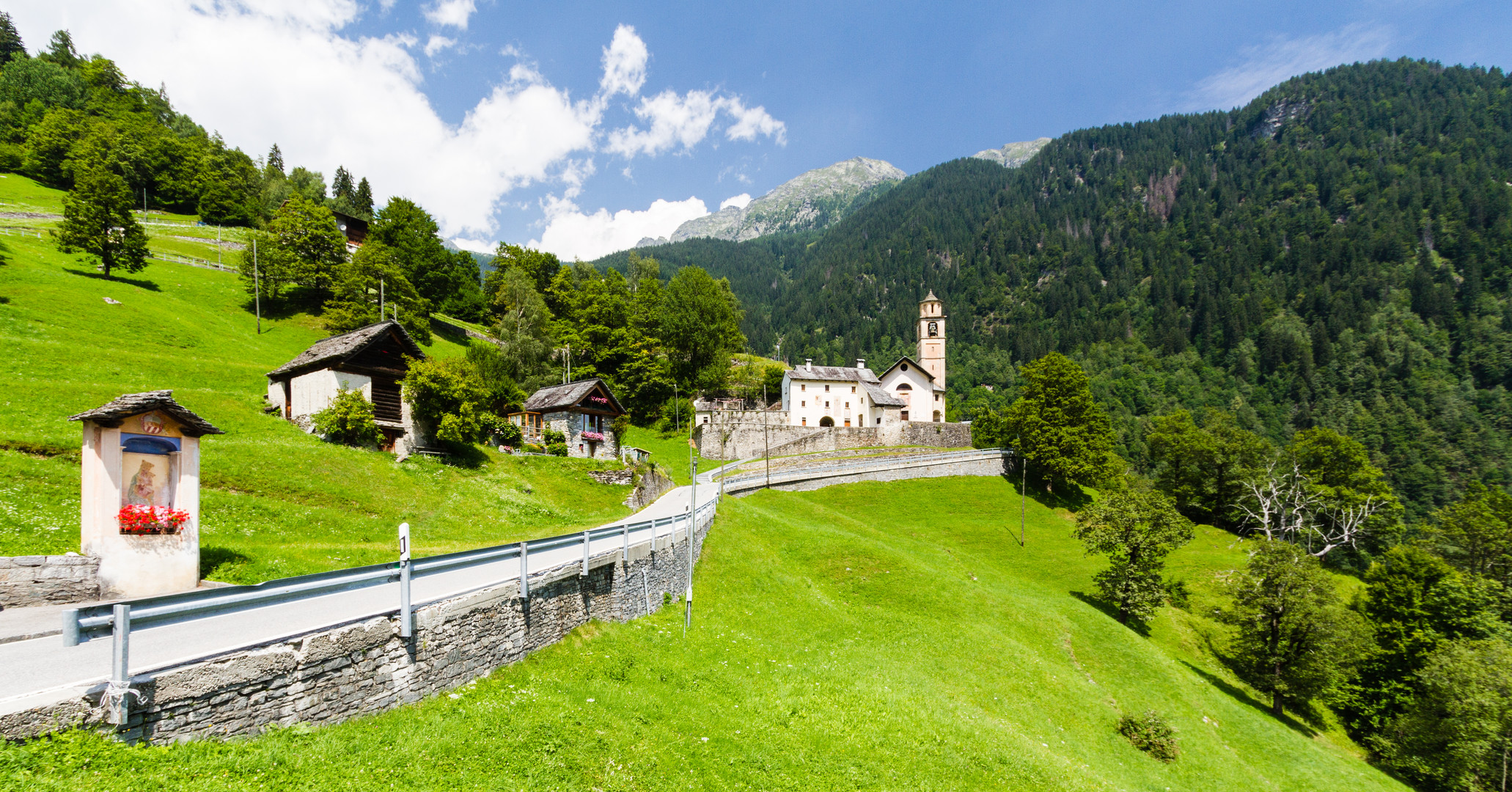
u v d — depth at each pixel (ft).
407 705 42.75
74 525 71.41
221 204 405.80
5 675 32.81
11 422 94.73
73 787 25.35
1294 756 120.06
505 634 53.31
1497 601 176.76
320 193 536.83
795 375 348.59
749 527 158.81
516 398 209.15
